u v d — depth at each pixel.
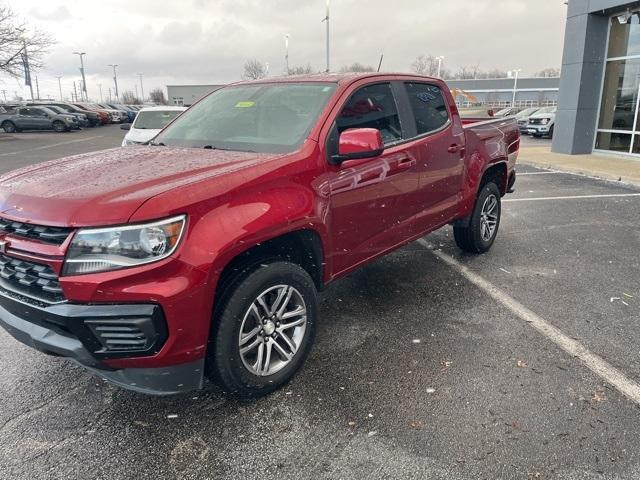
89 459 2.51
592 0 13.84
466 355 3.46
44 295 2.46
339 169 3.33
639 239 6.29
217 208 2.57
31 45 30.83
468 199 5.05
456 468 2.41
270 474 2.40
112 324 2.35
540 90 77.00
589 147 15.45
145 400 3.00
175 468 2.45
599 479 2.33
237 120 3.74
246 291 2.71
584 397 2.95
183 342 2.47
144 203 2.37
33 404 2.97
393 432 2.67
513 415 2.79
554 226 7.00
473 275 5.04
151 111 12.47
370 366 3.33
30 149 21.23
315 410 2.87
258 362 2.89
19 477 2.39
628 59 14.05
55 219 2.38
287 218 2.86
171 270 2.39
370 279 4.95
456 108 4.98
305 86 3.79
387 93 4.03
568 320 4.00
